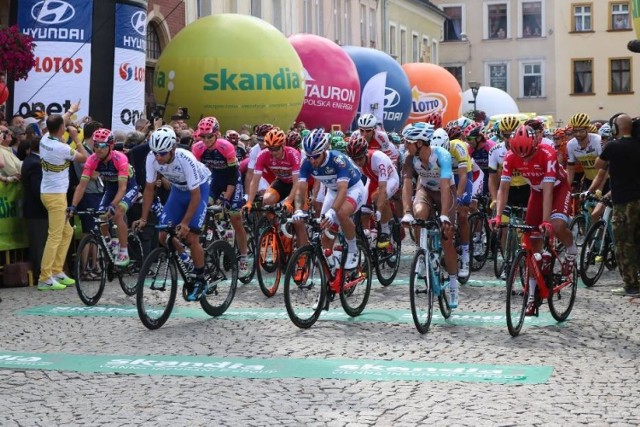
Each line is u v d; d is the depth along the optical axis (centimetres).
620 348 1015
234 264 1241
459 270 1461
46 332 1123
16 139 1678
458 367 930
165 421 759
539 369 918
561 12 7350
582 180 1772
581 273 1430
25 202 1522
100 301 1350
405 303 1316
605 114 7312
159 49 3067
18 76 1795
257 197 1644
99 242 1318
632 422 740
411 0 6053
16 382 887
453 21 7569
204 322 1177
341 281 1169
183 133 1655
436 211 1185
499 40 7494
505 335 1087
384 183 1381
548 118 3094
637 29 1844
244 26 2478
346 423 746
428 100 3938
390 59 3403
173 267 1153
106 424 753
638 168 1323
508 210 1459
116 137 1677
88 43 2091
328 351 1007
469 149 1675
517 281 1077
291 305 1112
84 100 2097
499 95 4788
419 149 1116
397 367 933
